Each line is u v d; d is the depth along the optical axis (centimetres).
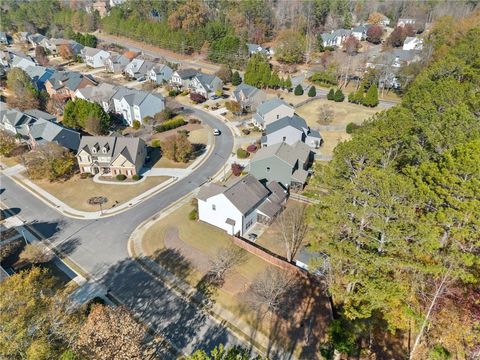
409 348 2717
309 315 3147
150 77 10138
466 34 7419
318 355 2806
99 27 16000
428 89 4894
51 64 11850
